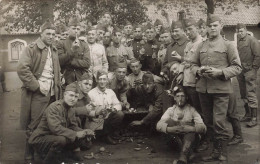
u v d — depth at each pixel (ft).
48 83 14.64
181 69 15.44
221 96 13.87
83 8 20.62
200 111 15.29
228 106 15.51
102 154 15.12
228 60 13.96
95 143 16.75
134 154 15.11
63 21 20.94
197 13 19.81
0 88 26.50
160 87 17.37
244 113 20.85
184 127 14.17
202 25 16.56
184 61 15.47
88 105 15.71
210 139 16.02
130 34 21.29
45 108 14.52
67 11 20.88
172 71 16.11
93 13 20.62
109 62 20.20
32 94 14.48
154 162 14.06
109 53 20.20
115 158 14.58
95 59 18.52
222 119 13.94
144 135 17.79
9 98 24.94
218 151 14.11
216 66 13.93
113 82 17.78
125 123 18.22
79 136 13.47
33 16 23.15
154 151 15.25
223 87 13.78
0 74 27.17
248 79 19.03
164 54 19.62
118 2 20.72
